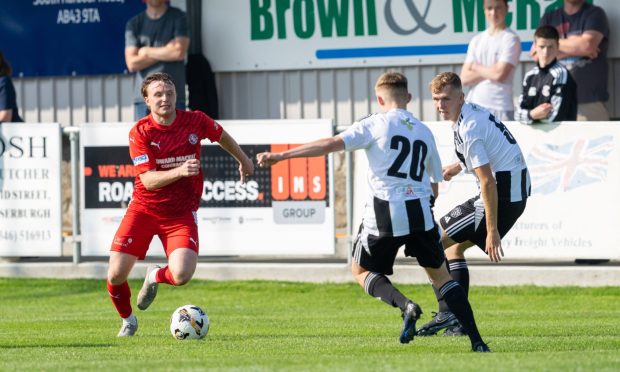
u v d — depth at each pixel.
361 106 46.53
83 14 48.16
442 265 22.45
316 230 37.94
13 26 48.75
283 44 46.94
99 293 38.94
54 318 32.62
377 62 46.22
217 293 38.44
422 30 45.75
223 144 26.06
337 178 39.94
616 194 36.19
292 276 39.41
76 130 39.19
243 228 38.28
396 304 21.84
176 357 21.31
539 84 36.72
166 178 24.06
